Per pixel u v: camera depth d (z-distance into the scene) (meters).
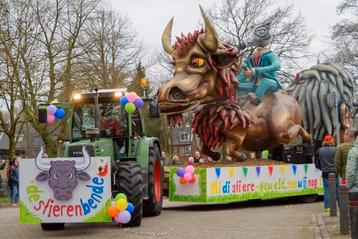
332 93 17.61
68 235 10.94
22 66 26.22
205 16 14.70
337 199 13.11
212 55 14.92
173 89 14.61
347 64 35.03
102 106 13.12
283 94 17.91
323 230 10.23
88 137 12.73
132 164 11.71
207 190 14.78
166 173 16.30
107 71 34.09
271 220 12.38
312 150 17.67
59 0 28.25
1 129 28.66
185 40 15.02
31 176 10.73
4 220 14.48
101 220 10.65
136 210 11.49
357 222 7.39
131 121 13.10
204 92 14.88
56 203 10.68
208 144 15.80
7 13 25.81
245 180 15.66
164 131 45.31
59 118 12.77
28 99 26.61
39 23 27.08
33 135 40.12
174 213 14.52
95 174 10.68
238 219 12.76
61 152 13.38
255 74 16.98
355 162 8.66
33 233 11.48
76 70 29.00
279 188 16.42
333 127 19.02
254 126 16.53
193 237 10.09
